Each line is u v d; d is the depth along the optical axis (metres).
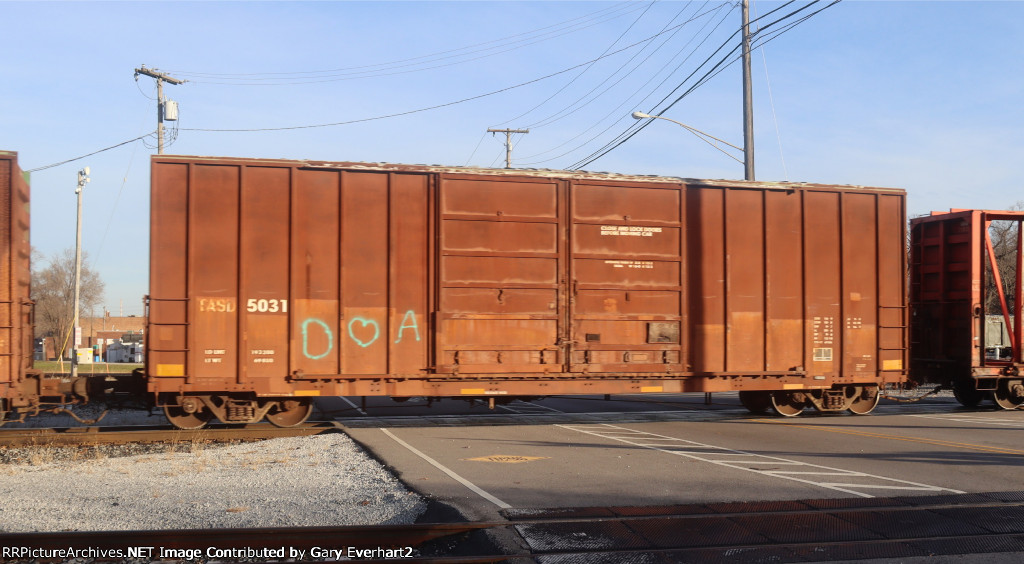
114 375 13.07
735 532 7.04
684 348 14.52
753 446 12.41
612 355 14.19
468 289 13.62
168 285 12.62
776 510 7.82
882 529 7.20
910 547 6.70
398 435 13.52
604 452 11.66
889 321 15.89
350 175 13.38
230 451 11.94
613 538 6.80
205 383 12.73
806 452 11.77
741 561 6.32
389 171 13.48
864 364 15.67
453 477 9.42
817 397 16.31
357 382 13.24
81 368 39.62
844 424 15.53
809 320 15.32
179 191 12.77
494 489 8.70
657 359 14.39
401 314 13.42
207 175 12.88
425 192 13.62
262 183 13.07
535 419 16.47
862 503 8.11
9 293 12.09
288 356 13.02
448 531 6.88
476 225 13.73
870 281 15.80
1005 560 6.41
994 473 10.02
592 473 9.83
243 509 7.90
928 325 19.28
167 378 12.59
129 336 54.00
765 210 15.16
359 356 13.24
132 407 13.44
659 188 14.63
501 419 16.47
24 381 12.46
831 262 15.55
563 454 11.42
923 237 19.50
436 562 6.10
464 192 13.71
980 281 17.94
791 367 15.16
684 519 7.38
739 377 14.93
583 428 14.83
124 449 12.32
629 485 9.03
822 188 15.56
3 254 12.08
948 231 18.80
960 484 9.24
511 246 13.84
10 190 12.12
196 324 12.73
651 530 7.04
